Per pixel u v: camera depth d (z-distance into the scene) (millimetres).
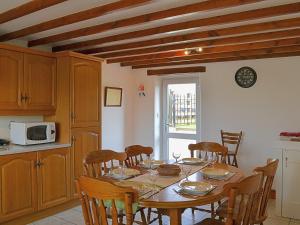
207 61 4930
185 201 1880
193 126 5520
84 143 4008
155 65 5379
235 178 2451
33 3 2447
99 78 4254
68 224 3316
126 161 3078
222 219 2561
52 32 3480
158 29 3182
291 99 4441
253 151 4754
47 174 3539
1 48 3242
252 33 3234
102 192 1701
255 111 4723
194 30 3277
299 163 3486
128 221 1662
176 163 3033
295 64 4402
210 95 5113
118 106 5500
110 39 3615
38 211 3469
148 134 5742
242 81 4801
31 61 3582
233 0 2295
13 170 3182
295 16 2799
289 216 3557
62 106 3854
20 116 3871
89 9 2641
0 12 2711
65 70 3814
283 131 4508
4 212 3102
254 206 2041
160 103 5855
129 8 2408
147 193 2021
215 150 3352
